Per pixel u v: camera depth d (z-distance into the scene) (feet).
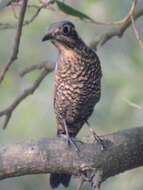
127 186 49.06
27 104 60.64
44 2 34.63
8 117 37.91
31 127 59.98
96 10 53.42
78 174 32.12
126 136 33.22
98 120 54.80
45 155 31.73
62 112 39.91
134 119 51.90
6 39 65.31
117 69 52.95
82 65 38.75
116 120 52.90
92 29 59.21
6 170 31.63
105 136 33.12
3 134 60.49
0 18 49.14
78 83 38.91
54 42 38.65
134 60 50.88
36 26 59.57
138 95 49.96
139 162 33.40
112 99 52.95
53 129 60.13
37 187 63.16
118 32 40.42
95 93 39.55
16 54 34.37
